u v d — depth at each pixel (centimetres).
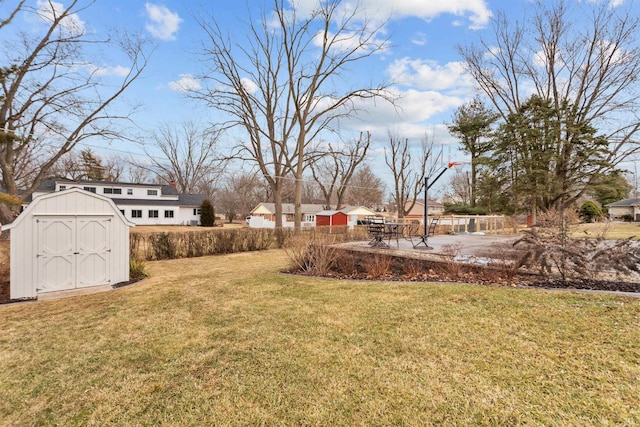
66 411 240
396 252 734
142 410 238
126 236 725
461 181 4341
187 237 1211
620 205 3738
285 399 242
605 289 458
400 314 412
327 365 290
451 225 1794
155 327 413
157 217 3294
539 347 297
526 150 1922
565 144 1752
